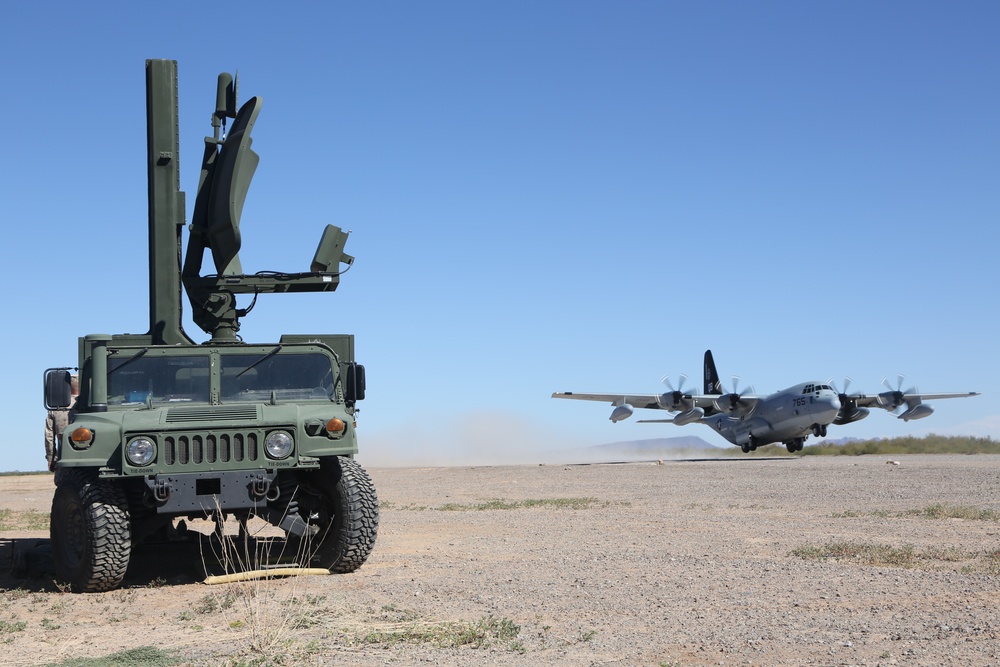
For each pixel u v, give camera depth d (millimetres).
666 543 11617
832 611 7090
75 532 9055
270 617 7121
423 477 32375
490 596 8023
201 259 10930
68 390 9336
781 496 19453
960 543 11141
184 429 8664
